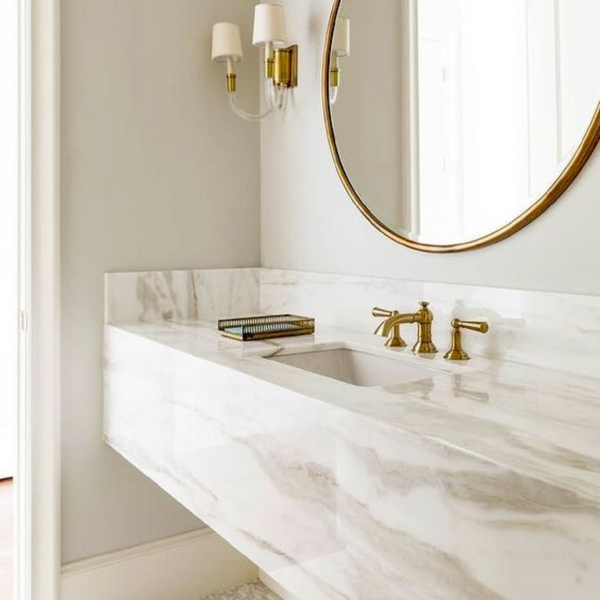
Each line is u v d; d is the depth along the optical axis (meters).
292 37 2.12
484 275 1.50
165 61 2.13
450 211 1.55
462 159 1.51
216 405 1.43
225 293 2.25
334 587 1.09
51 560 2.00
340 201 1.94
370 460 1.00
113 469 2.11
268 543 1.27
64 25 1.96
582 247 1.29
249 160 2.31
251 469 1.31
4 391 3.39
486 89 1.45
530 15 1.34
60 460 2.01
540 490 0.75
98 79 2.02
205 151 2.22
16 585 2.05
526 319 1.40
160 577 2.20
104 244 2.05
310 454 1.14
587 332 1.28
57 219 1.96
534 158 1.34
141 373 1.79
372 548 1.01
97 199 2.03
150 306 2.11
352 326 1.89
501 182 1.42
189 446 1.55
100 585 2.09
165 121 2.14
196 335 1.81
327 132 1.92
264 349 1.59
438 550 0.89
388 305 1.75
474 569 0.84
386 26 1.72
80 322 2.02
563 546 0.73
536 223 1.38
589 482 0.73
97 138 2.02
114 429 1.99
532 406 1.06
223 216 2.26
